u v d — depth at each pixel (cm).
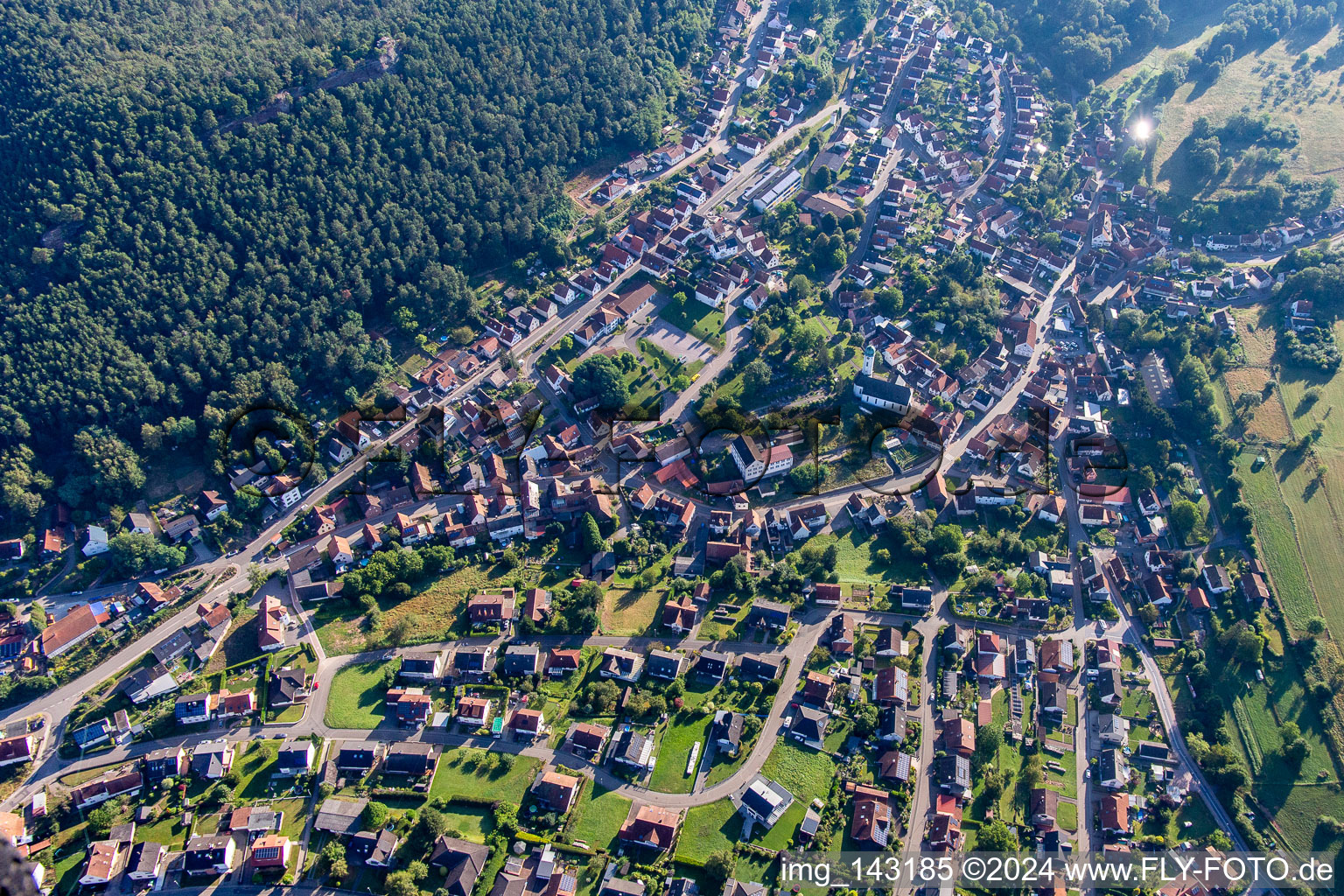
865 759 18025
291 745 17762
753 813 16775
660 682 18925
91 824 16362
